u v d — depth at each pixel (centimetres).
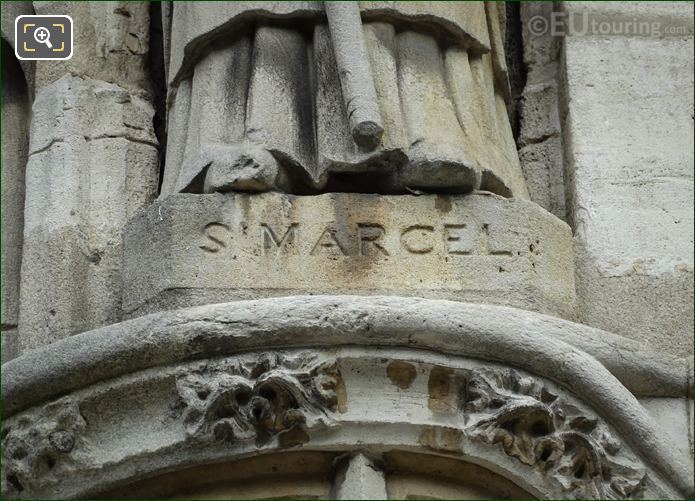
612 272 861
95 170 895
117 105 916
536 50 952
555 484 768
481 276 811
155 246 813
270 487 773
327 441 763
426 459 773
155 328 772
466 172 816
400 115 822
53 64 926
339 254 806
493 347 775
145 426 776
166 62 914
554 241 841
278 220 810
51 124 905
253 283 800
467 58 869
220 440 759
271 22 852
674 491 777
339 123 822
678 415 818
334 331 766
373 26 846
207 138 832
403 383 775
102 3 952
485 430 762
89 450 777
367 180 826
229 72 849
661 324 851
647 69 920
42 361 786
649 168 890
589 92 911
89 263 866
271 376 755
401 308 770
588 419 779
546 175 914
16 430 785
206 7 859
